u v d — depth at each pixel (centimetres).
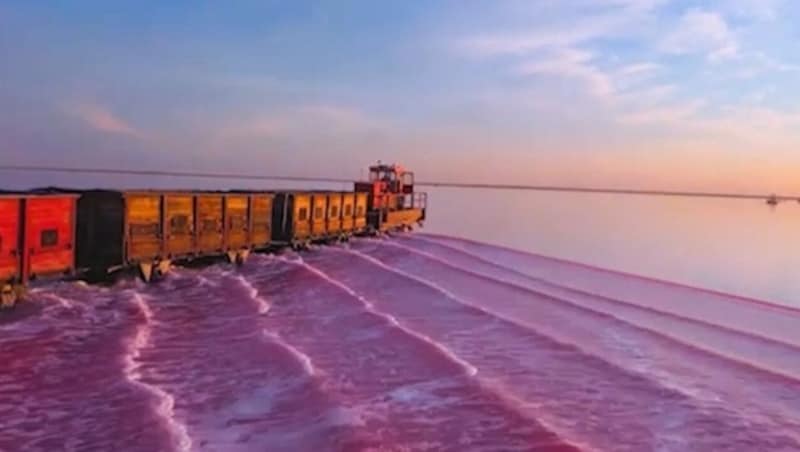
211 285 2147
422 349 1420
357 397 1105
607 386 1227
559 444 927
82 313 1653
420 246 3838
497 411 1059
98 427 938
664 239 5450
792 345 1647
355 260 2970
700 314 2084
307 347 1420
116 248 1933
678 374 1331
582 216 8862
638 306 2173
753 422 1066
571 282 2723
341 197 3622
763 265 3750
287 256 2962
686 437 993
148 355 1322
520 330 1664
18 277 1577
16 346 1338
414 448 904
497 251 3900
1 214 1515
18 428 930
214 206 2395
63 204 1714
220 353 1349
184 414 1006
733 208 14525
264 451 875
